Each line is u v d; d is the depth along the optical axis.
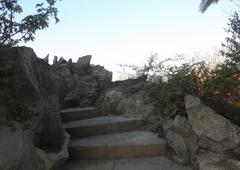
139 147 5.43
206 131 4.88
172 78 6.04
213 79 5.46
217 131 4.81
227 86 5.29
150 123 6.43
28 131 3.96
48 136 4.61
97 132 6.23
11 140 3.55
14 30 4.17
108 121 6.57
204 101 5.40
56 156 4.32
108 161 5.27
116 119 6.79
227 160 4.31
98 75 8.94
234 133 4.73
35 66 4.57
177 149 5.13
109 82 8.68
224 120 4.87
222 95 5.37
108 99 7.80
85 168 4.94
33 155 3.79
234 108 5.21
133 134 6.18
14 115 3.92
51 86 4.93
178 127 5.18
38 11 4.24
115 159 5.36
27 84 4.14
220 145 4.76
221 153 4.69
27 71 4.18
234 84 5.27
